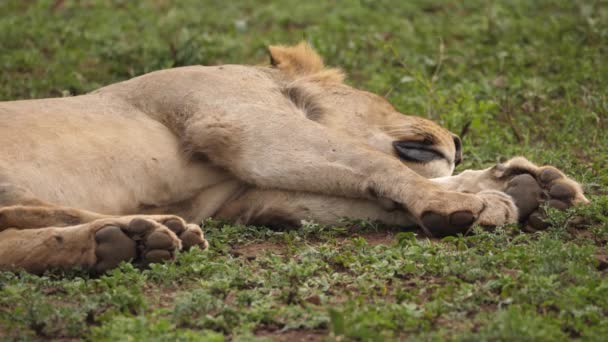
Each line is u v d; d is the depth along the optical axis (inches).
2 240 356.5
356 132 459.8
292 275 343.3
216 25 845.8
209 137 428.1
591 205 402.9
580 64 710.5
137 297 322.7
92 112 423.8
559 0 883.4
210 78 449.1
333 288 341.4
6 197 371.9
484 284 333.4
